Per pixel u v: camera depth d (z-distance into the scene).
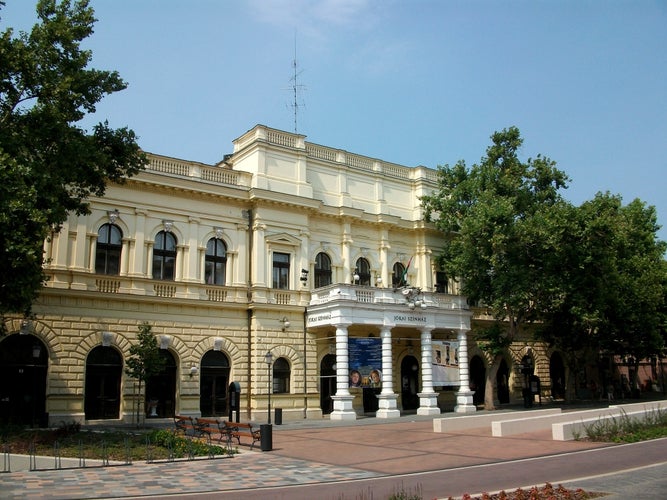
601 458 17.28
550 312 42.38
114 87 25.20
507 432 23.23
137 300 31.39
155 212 33.12
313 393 36.22
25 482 14.38
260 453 19.80
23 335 28.41
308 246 38.03
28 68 21.44
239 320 34.84
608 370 56.44
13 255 19.23
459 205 41.41
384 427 28.52
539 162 41.91
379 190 42.62
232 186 35.41
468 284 40.94
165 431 22.70
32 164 20.92
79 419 28.77
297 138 38.69
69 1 24.30
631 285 43.16
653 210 51.06
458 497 12.23
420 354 42.16
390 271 42.25
